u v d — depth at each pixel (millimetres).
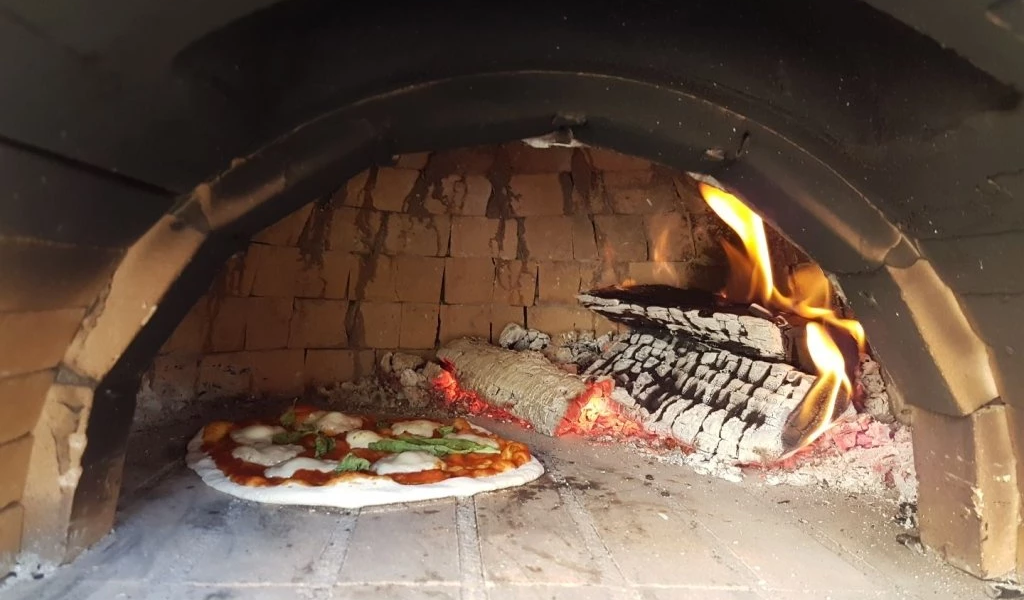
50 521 362
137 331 355
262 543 407
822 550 425
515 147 893
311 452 562
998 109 266
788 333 618
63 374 352
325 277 852
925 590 373
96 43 230
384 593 352
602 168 905
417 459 535
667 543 430
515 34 375
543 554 407
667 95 404
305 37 327
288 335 837
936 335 379
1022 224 297
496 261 911
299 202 401
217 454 554
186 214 357
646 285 887
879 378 596
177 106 292
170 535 411
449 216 898
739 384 641
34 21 203
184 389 749
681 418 647
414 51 371
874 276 395
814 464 588
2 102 216
